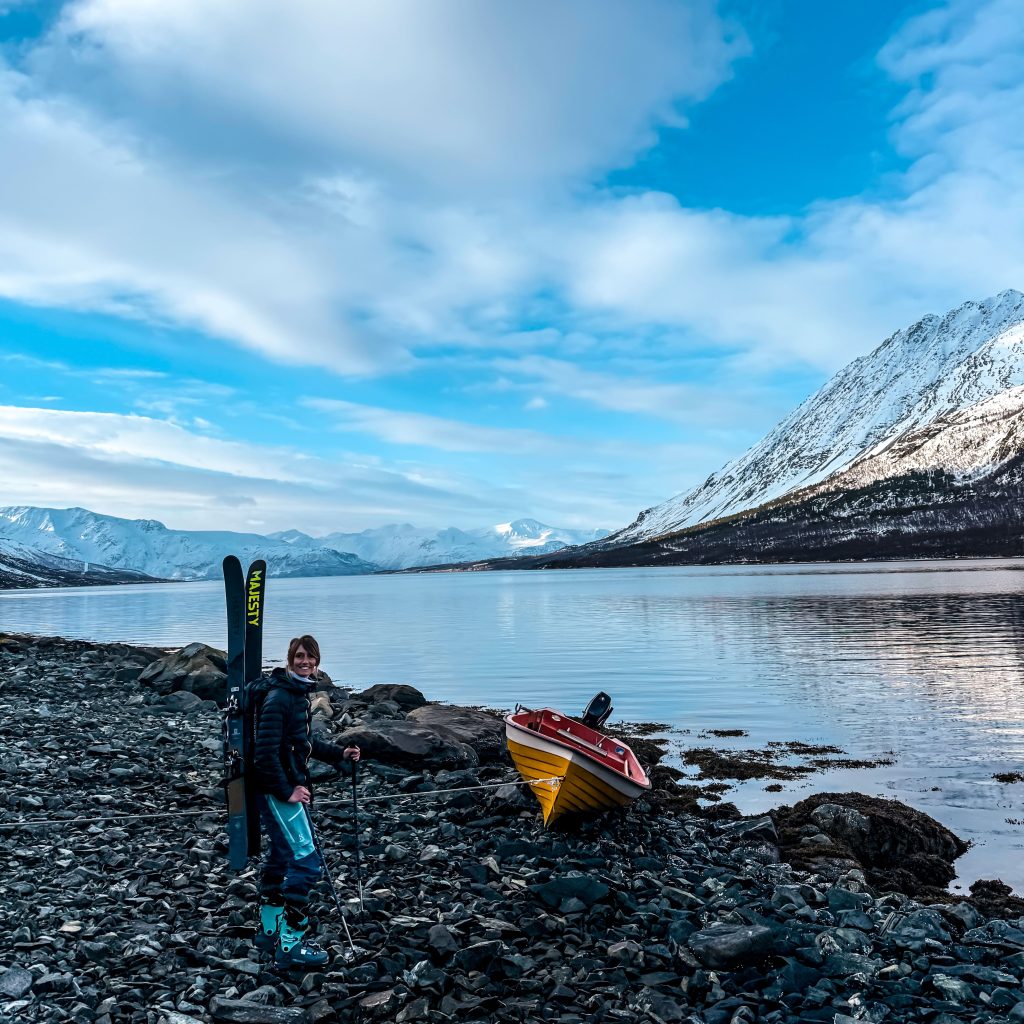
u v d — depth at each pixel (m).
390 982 7.62
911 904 11.74
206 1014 6.89
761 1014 7.64
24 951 7.89
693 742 25.42
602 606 104.44
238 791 7.82
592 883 10.38
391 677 41.88
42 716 21.98
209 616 102.75
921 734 25.50
